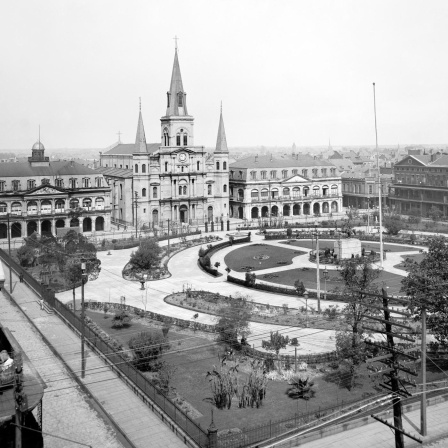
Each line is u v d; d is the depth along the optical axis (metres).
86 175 161.75
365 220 175.12
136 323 73.50
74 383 53.12
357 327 56.31
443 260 58.66
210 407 48.28
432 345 59.47
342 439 41.91
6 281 100.88
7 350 43.88
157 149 180.62
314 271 105.62
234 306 71.62
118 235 156.25
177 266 114.88
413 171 199.12
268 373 55.12
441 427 43.38
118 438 43.00
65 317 73.38
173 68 173.38
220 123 180.25
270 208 190.12
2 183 152.25
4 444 34.69
